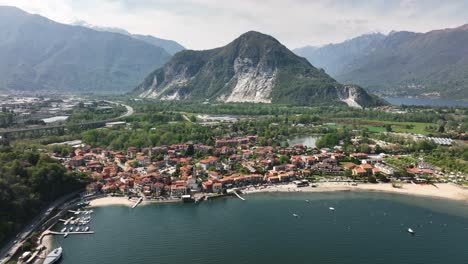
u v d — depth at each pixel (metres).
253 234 195.12
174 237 191.12
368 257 172.25
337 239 189.88
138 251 176.75
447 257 172.25
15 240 182.25
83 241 186.00
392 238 191.38
